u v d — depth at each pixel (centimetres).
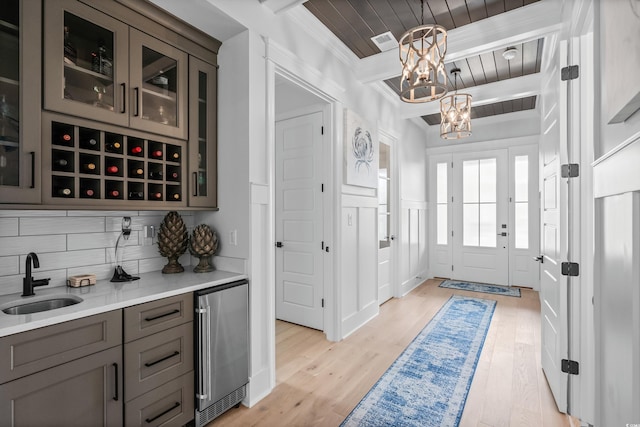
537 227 503
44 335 126
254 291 215
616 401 101
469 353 279
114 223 205
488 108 493
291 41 252
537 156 504
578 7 176
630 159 90
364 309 353
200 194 221
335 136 309
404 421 191
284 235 353
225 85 226
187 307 180
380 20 265
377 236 382
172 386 172
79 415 137
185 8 192
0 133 141
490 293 478
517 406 205
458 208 564
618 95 92
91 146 171
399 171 455
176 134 204
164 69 201
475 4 243
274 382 229
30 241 171
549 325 228
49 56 149
